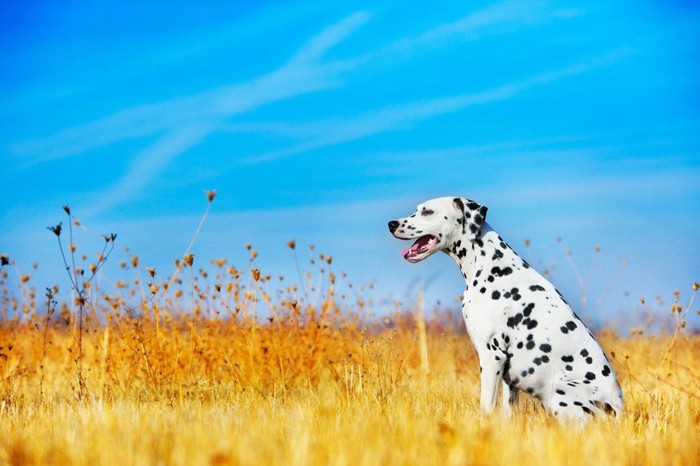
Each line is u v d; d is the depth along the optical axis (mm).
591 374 6477
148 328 8547
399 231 7293
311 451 4496
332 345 9203
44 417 6273
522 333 6641
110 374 7805
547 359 6543
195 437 5004
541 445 4707
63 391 8250
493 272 6941
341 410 6188
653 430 5527
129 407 6652
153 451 4703
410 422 5395
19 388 7855
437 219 7207
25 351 9344
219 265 8195
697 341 10336
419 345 10227
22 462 4621
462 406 6965
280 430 5262
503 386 6891
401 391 7668
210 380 7938
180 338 8594
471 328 6887
